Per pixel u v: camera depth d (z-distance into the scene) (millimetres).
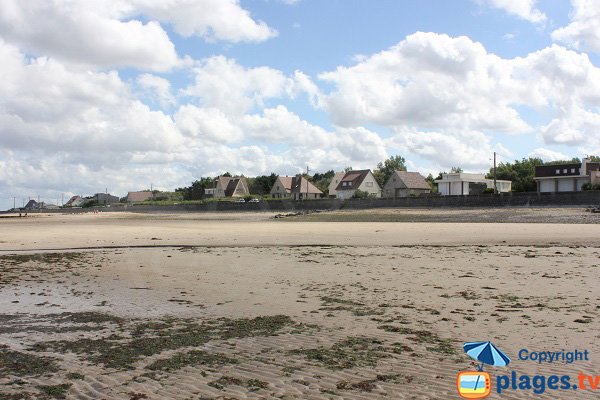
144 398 5832
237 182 131875
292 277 15398
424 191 102750
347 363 6957
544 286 12797
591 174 74250
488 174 108500
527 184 86312
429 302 11188
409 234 31906
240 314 10461
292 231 37500
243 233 36094
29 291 13938
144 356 7562
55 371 6906
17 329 9539
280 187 123188
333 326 9211
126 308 11391
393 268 16844
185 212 95375
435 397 5633
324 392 5875
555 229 32031
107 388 6191
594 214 41344
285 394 5848
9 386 6340
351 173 112250
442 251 21656
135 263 19734
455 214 52062
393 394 5746
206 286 14094
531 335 8172
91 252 24547
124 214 99812
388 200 71062
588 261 17188
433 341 7996
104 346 8195
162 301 12102
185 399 5766
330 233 34594
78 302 12250
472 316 9688
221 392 5965
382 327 9031
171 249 25297
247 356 7438
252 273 16406
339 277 15195
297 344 8039
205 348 7934
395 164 142500
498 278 14234
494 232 31266
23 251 25562
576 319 9188
